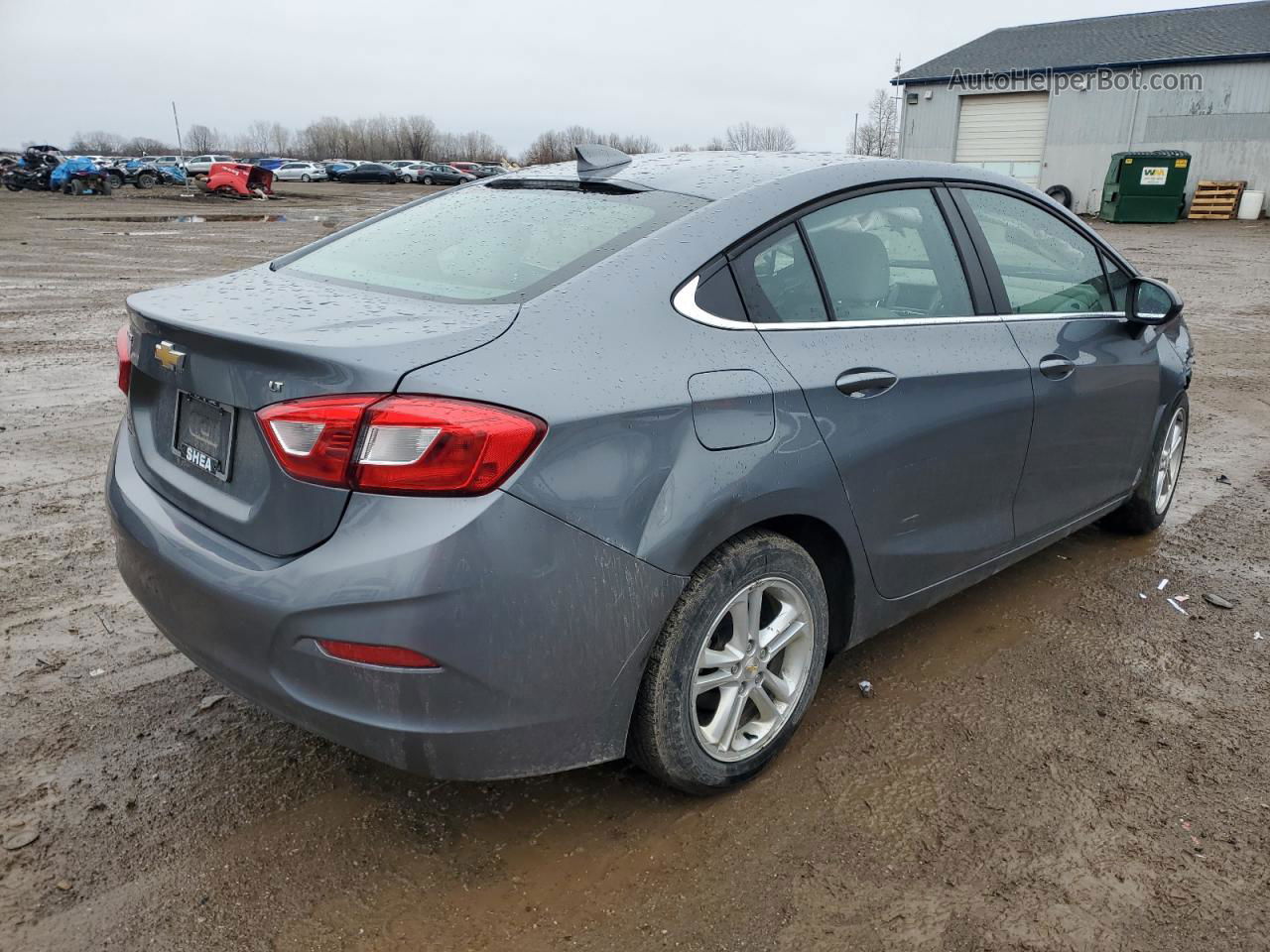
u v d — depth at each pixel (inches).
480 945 82.6
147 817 97.4
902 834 97.0
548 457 79.0
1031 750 111.6
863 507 105.7
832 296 106.9
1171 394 165.5
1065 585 156.9
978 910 87.2
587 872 91.2
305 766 106.4
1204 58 1190.3
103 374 303.9
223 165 1600.6
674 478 86.5
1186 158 1127.0
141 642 133.3
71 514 181.0
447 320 85.7
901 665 130.3
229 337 83.5
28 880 88.6
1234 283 599.5
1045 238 140.2
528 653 80.0
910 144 1446.9
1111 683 126.6
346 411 76.1
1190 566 165.8
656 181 110.2
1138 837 97.2
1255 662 133.0
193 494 90.7
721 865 92.3
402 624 75.7
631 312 89.7
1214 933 85.4
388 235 118.0
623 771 106.7
